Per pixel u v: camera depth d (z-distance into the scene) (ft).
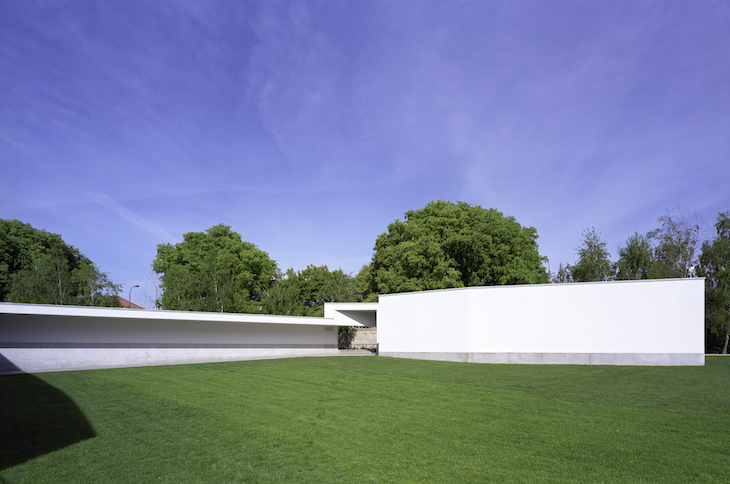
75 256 139.95
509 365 60.90
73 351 67.62
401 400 34.78
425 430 25.81
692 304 56.90
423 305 74.95
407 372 53.11
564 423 27.09
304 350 92.99
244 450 21.86
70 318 67.97
